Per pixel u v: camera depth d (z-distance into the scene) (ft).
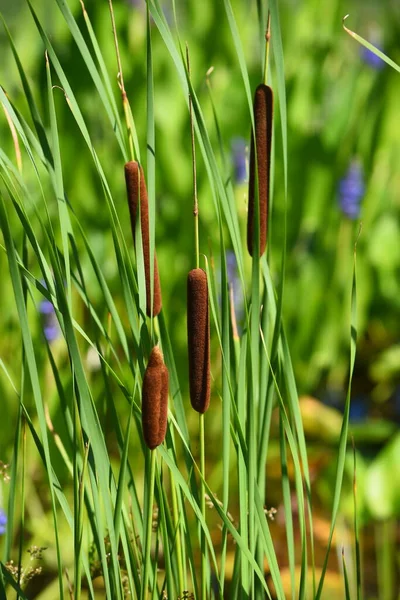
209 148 5.73
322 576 5.90
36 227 10.02
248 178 6.00
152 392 5.40
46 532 8.96
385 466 9.46
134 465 9.97
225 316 5.79
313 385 12.63
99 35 11.30
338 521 9.54
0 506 7.27
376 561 9.95
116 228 5.94
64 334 5.63
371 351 13.61
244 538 5.90
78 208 11.23
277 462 10.63
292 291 11.94
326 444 11.19
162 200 11.42
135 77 11.36
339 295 12.28
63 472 9.56
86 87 11.25
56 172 5.59
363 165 12.46
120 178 11.30
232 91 11.63
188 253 11.19
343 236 12.26
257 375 5.87
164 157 11.35
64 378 9.54
